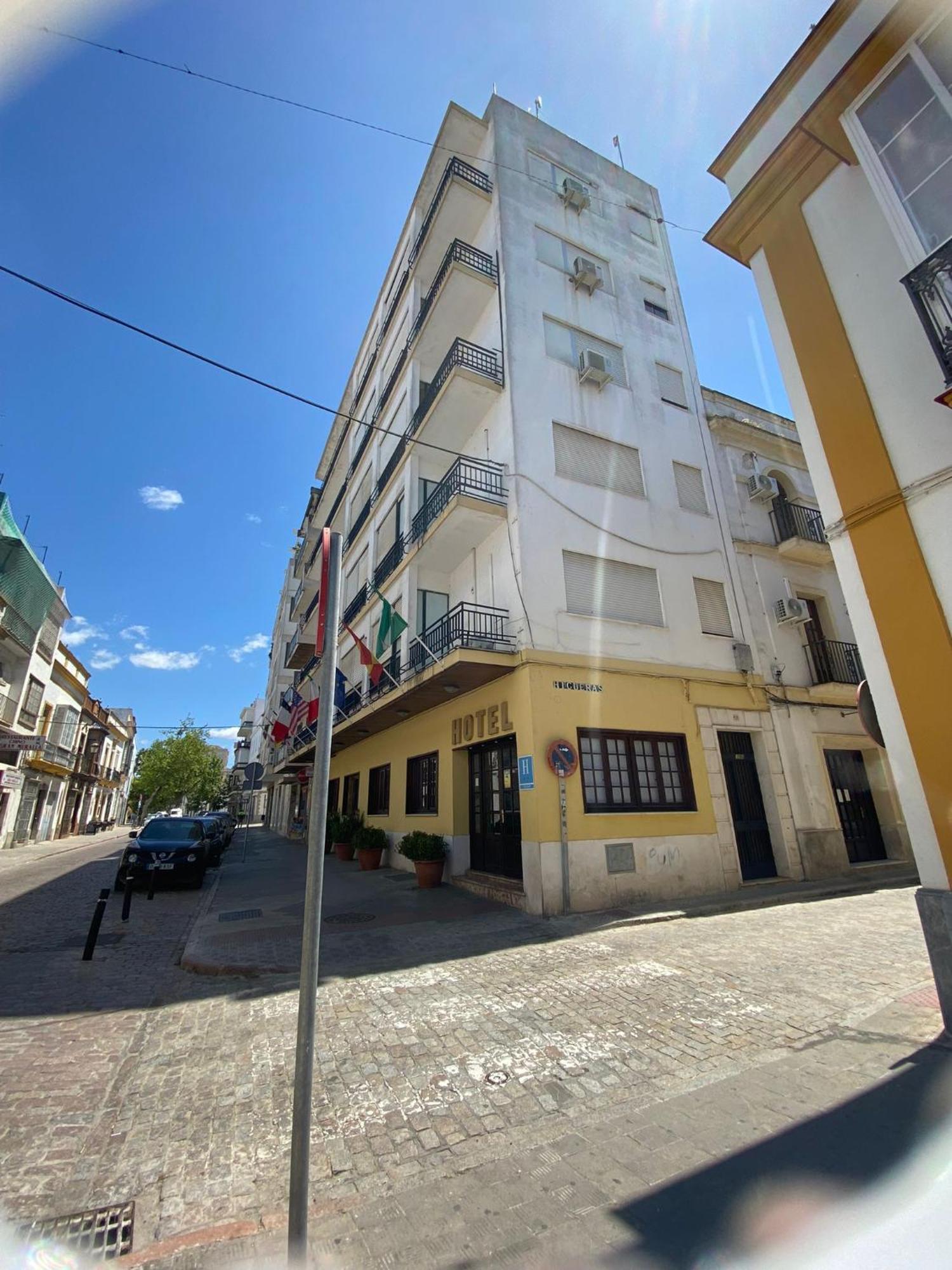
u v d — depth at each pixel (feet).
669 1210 7.63
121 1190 8.49
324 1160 9.12
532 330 37.96
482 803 35.35
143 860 38.91
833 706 40.68
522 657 29.99
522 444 34.50
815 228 17.97
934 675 13.73
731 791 35.47
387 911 28.09
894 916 24.70
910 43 15.35
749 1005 14.87
